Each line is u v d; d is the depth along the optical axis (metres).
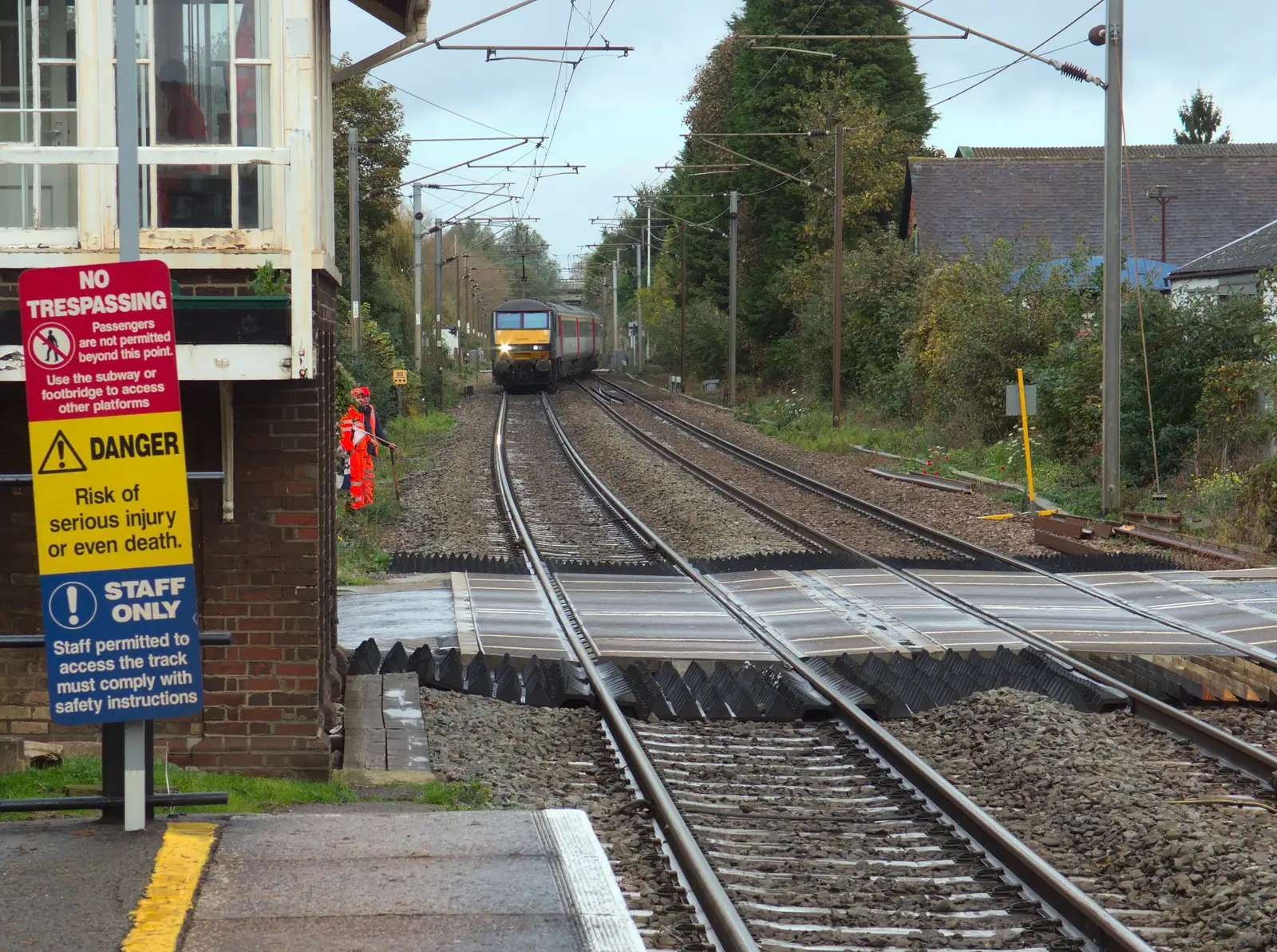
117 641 21.14
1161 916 23.59
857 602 52.91
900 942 21.95
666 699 39.25
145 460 21.02
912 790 30.45
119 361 20.88
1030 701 37.16
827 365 167.25
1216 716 37.97
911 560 63.28
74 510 20.95
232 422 29.38
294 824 23.62
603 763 33.09
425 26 38.78
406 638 45.50
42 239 28.16
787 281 194.88
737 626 48.50
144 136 28.58
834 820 28.58
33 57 28.50
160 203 28.67
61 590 20.98
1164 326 85.62
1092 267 123.06
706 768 32.16
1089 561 63.16
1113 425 76.56
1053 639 45.53
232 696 29.72
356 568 60.50
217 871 21.03
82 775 27.17
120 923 18.58
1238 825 27.94
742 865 25.30
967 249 133.00
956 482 95.31
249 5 28.75
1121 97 76.06
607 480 103.44
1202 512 74.56
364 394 77.81
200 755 29.62
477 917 19.33
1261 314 84.31
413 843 22.61
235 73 28.70
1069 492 85.31
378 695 36.59
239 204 28.75
